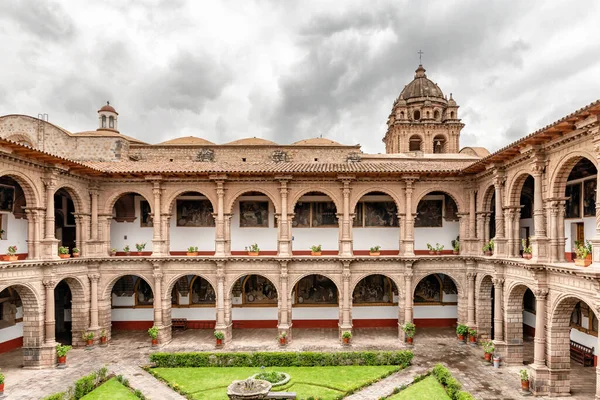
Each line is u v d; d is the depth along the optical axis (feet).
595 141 64.34
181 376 88.33
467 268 114.01
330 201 125.59
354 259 112.16
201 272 113.91
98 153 139.23
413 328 108.78
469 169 108.06
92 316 110.93
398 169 112.78
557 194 78.48
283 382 81.76
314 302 127.65
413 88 199.82
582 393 77.92
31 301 93.40
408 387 81.71
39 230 94.48
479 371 89.86
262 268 113.70
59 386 82.28
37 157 90.89
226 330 111.65
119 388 82.07
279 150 152.56
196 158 149.38
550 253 78.89
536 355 79.36
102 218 114.93
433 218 125.29
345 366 94.12
